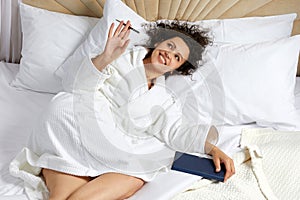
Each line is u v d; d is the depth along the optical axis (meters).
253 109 1.81
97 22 2.08
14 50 2.31
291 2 2.15
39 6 2.18
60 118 1.44
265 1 2.14
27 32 2.07
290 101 1.91
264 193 1.46
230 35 2.08
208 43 1.82
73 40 2.03
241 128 1.83
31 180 1.37
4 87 2.02
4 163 1.48
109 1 1.96
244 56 1.87
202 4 2.13
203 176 1.50
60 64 1.99
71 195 1.34
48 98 1.98
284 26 2.15
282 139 1.76
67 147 1.44
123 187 1.38
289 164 1.59
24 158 1.47
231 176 1.53
